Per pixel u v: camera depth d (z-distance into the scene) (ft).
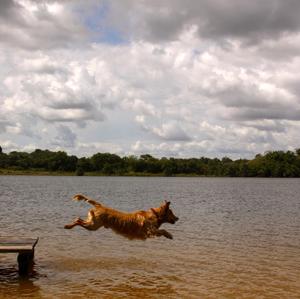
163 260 48.42
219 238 63.41
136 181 397.19
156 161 626.64
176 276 41.81
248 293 36.73
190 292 36.88
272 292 37.06
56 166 589.32
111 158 606.55
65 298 34.91
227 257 50.34
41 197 155.63
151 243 58.44
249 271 43.93
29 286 37.93
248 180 480.64
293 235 67.10
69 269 43.91
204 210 109.70
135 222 42.65
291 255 51.78
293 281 40.42
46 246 55.36
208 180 472.44
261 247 56.70
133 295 35.91
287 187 282.77
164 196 175.32
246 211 107.65
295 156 593.83
